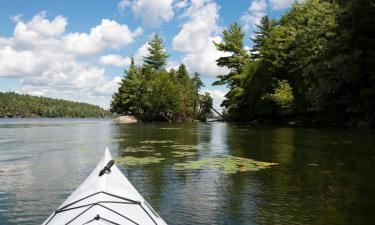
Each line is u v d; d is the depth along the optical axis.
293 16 57.12
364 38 35.19
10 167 16.05
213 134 34.75
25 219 9.02
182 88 87.94
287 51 53.06
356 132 33.25
